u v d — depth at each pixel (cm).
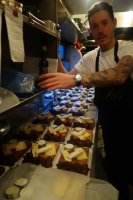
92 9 131
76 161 118
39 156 121
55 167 112
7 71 102
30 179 95
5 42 109
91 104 253
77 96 301
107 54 144
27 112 173
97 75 108
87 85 109
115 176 180
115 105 150
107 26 131
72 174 101
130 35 393
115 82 108
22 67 146
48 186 91
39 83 107
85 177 98
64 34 278
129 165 168
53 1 153
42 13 156
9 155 119
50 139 147
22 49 81
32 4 157
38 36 154
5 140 133
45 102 226
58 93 284
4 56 120
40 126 167
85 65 165
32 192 86
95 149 147
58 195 86
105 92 151
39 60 156
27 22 88
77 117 201
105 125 165
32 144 135
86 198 86
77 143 141
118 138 160
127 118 149
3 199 83
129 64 109
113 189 93
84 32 304
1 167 108
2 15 68
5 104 72
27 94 100
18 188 86
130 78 132
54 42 156
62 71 178
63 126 167
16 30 75
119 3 232
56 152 129
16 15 74
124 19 356
